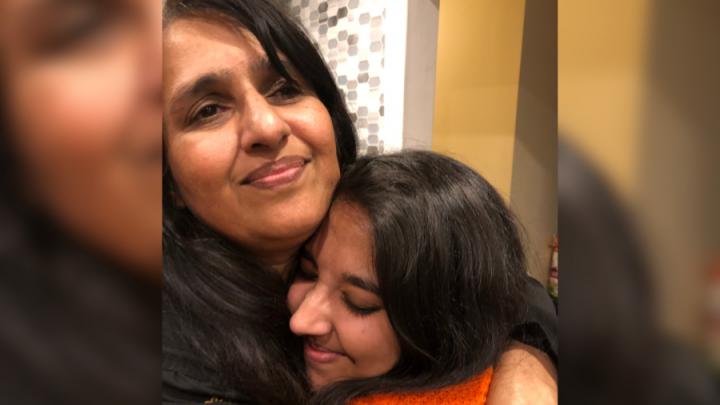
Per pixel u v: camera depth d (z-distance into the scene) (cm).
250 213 56
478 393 57
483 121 182
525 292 67
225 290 56
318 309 60
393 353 60
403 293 56
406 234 56
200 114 53
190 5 51
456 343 58
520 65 173
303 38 63
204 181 54
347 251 59
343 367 62
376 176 60
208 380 50
